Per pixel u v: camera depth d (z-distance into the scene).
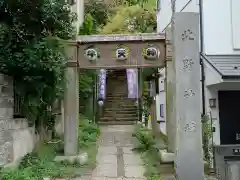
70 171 8.49
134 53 9.89
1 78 7.26
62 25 8.80
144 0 25.67
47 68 7.89
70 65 9.72
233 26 9.77
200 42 9.92
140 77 19.61
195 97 7.79
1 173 6.73
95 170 8.95
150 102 15.89
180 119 7.75
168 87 10.02
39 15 7.90
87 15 18.44
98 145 12.66
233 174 9.21
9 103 7.66
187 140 7.71
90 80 16.70
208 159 9.42
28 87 8.41
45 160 8.81
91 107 17.91
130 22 22.89
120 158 10.45
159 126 14.55
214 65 8.82
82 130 14.15
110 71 24.12
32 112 9.30
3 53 7.52
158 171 8.70
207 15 9.82
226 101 9.84
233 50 9.77
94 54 9.81
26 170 7.38
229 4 9.84
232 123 9.79
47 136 11.26
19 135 8.18
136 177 8.26
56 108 12.26
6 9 7.62
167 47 9.75
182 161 7.68
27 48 7.61
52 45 8.55
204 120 9.60
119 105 20.61
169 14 14.48
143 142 11.86
